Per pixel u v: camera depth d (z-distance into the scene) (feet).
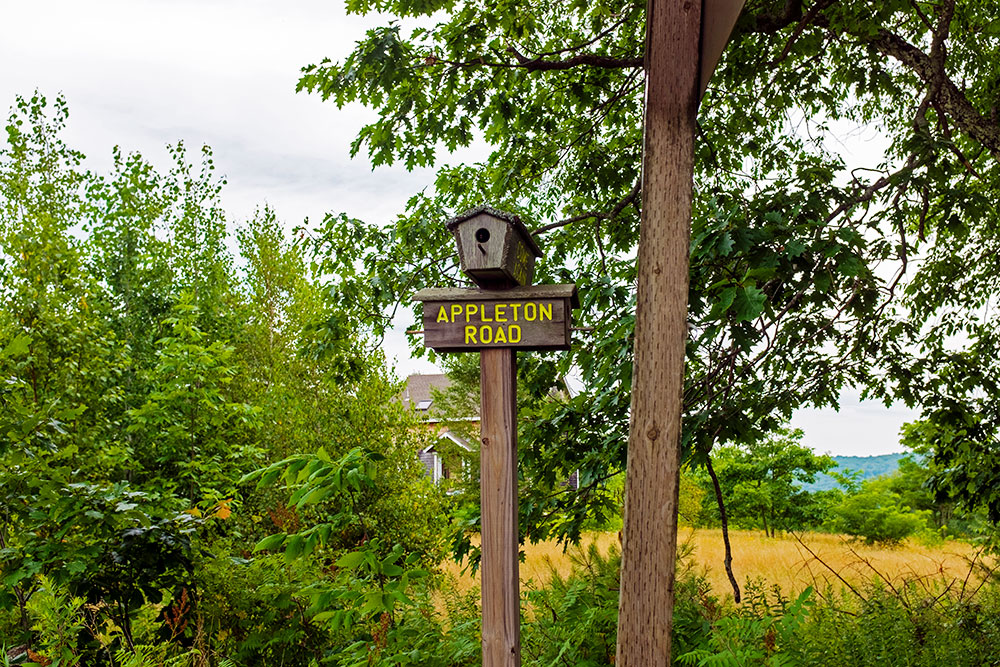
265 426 28.25
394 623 13.03
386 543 23.98
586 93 21.20
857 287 15.33
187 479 22.31
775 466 73.20
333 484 10.24
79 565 12.54
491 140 22.22
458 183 22.30
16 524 13.73
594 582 14.19
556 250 21.62
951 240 23.07
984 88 21.22
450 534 14.56
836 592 17.84
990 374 18.71
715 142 21.29
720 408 15.05
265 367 33.88
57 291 23.85
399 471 27.14
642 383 8.89
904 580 16.29
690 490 64.49
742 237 12.44
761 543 41.24
